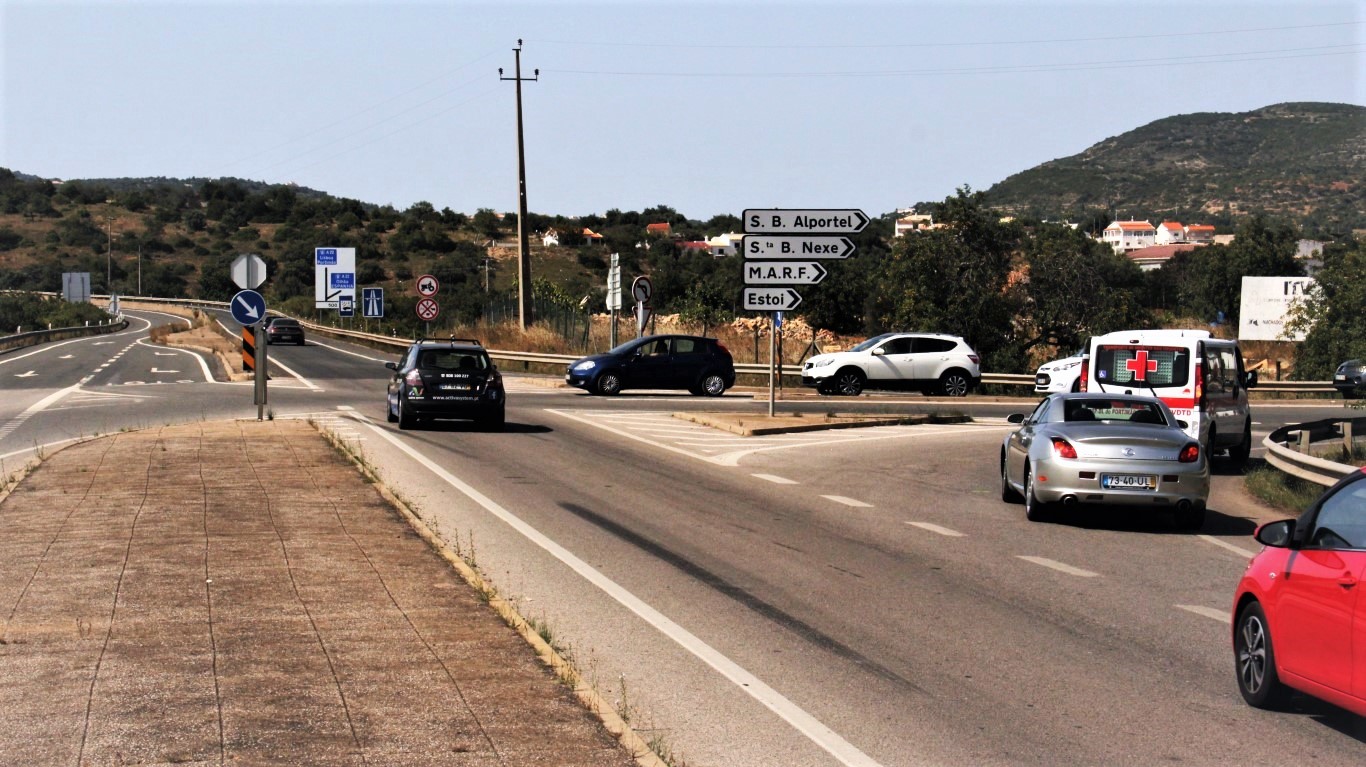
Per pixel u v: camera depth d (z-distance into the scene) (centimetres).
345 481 1478
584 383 3491
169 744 574
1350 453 2044
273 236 14925
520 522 1328
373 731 600
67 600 867
